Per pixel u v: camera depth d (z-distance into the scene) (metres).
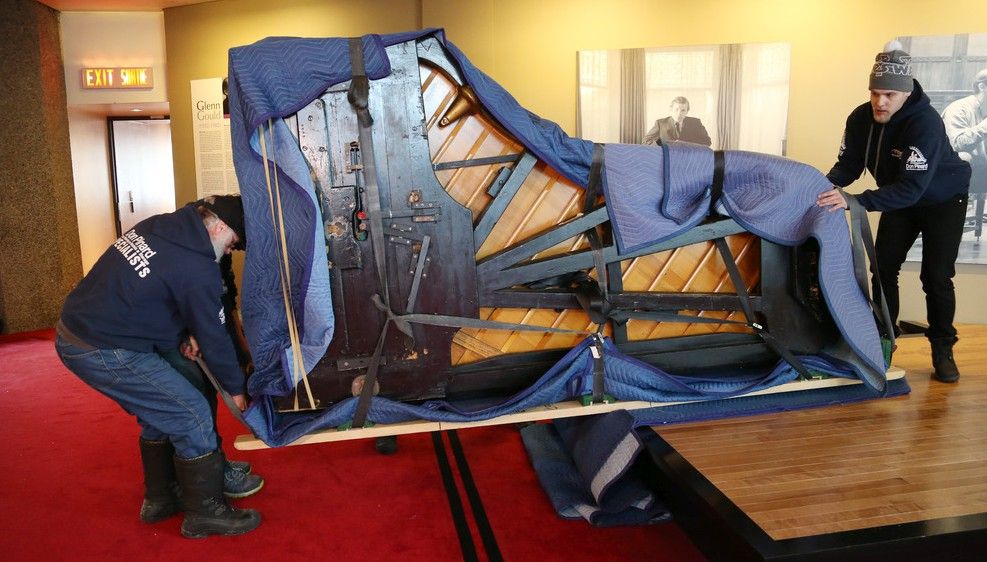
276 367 2.42
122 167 7.47
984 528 1.86
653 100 5.19
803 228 2.72
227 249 2.40
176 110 6.21
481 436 3.37
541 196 2.66
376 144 2.38
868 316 2.72
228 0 5.94
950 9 4.90
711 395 2.71
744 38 5.12
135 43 6.40
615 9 5.18
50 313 6.52
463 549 2.28
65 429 3.56
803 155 5.20
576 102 5.28
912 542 1.83
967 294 5.00
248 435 2.55
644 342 2.80
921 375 3.24
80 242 6.89
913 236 3.28
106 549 2.32
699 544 2.13
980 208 4.91
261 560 2.23
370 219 2.37
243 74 2.23
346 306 2.44
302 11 5.77
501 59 5.29
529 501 2.64
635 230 2.60
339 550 2.29
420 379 2.55
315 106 2.33
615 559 2.21
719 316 2.90
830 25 5.04
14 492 2.79
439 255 2.48
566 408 2.66
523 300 2.60
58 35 6.43
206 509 2.40
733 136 5.18
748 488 2.12
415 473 2.93
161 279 2.17
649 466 2.53
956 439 2.47
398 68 2.37
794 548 1.77
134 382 2.25
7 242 6.13
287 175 2.24
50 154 6.37
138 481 2.89
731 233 2.73
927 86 4.92
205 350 2.29
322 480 2.87
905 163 2.80
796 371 2.82
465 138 2.58
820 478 2.18
